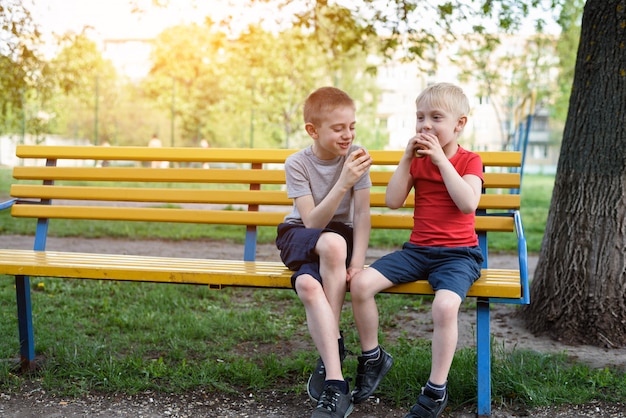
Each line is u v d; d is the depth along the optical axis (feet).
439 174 9.41
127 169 11.87
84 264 9.69
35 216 11.96
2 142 87.15
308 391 8.98
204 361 11.22
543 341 12.68
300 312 14.70
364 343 9.02
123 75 111.14
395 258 9.12
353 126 9.57
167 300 15.38
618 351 12.08
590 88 13.00
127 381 10.02
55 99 84.28
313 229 9.22
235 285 9.20
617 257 12.57
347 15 21.45
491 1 19.02
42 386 10.09
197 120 110.73
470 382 9.70
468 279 8.62
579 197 12.93
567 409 9.32
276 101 89.51
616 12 12.72
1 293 15.65
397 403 9.45
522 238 9.00
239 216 11.46
